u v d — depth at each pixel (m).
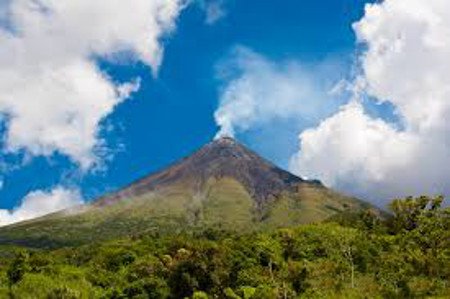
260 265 110.38
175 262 110.25
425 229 104.75
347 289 95.44
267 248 114.81
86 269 135.62
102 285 124.38
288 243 121.25
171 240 168.75
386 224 131.75
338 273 103.25
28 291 118.50
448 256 94.44
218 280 104.56
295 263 107.25
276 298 93.56
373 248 109.56
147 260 122.38
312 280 101.81
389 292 90.12
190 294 104.25
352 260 105.88
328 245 119.62
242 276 104.62
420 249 98.94
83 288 120.75
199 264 106.31
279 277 101.88
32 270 130.50
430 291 88.81
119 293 109.31
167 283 106.88
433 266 93.38
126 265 141.25
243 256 110.31
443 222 105.25
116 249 157.00
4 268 144.38
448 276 92.00
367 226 139.12
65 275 128.12
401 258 97.44
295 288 98.75
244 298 96.56
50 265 134.00
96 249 174.62
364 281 98.75
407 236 104.44
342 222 158.75
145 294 106.00
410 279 93.38
